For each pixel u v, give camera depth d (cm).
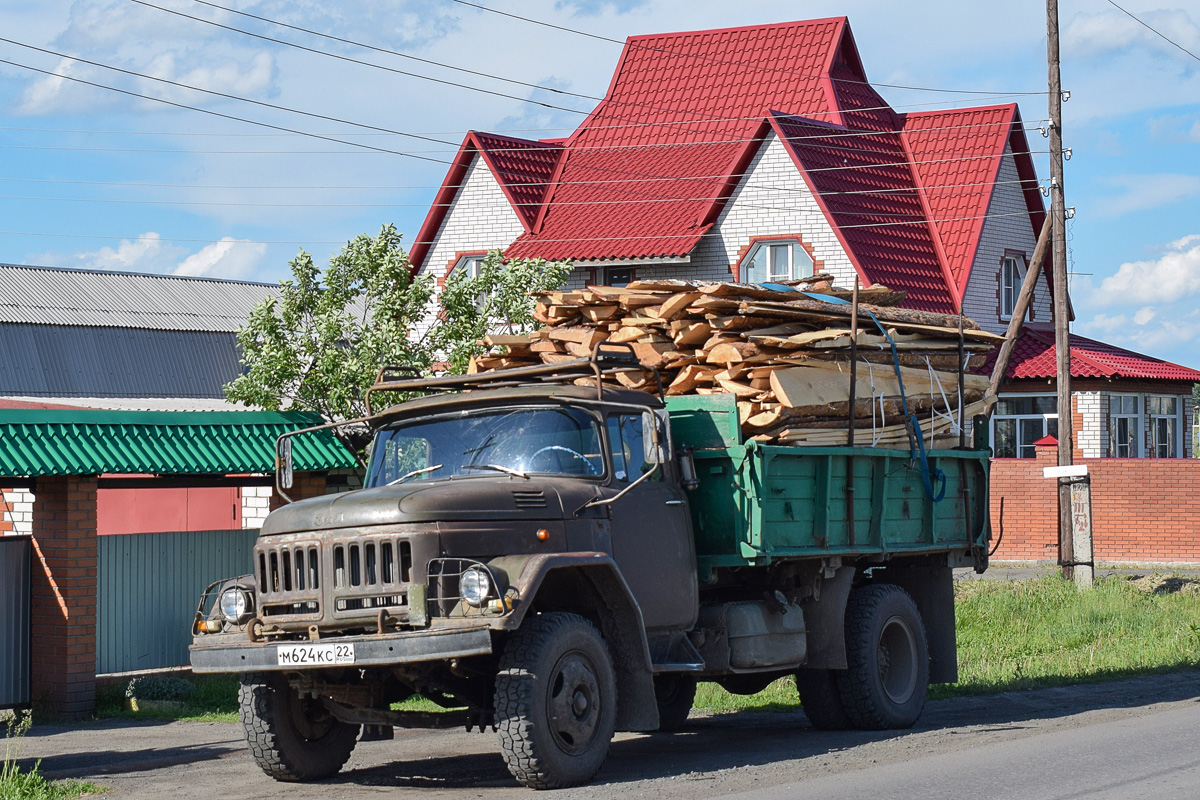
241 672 1116
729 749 1284
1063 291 2906
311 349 2139
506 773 1168
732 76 4272
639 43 4472
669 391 1317
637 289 1346
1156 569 3203
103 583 1759
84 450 1653
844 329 1377
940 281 3825
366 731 1217
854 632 1373
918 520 1473
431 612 1020
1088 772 1056
